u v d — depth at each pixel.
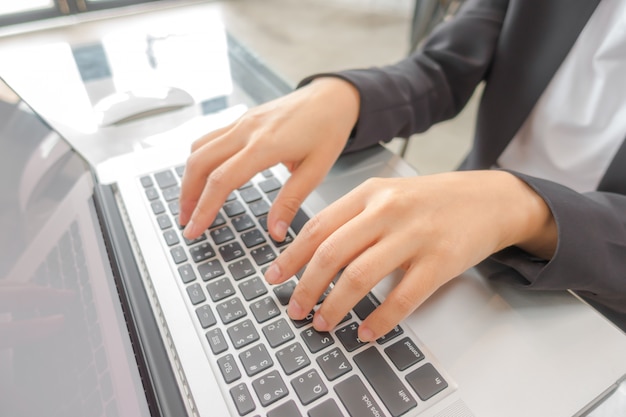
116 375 0.23
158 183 0.34
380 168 0.37
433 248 0.26
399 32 1.75
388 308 0.24
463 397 0.22
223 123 0.44
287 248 0.28
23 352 0.23
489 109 0.49
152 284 0.27
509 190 0.29
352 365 0.23
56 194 0.33
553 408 0.22
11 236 0.30
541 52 0.44
